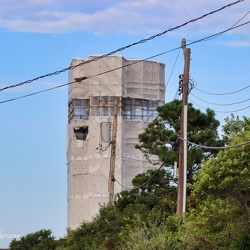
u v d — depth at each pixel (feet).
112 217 398.21
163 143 440.86
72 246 398.42
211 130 416.87
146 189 432.25
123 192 426.92
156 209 343.05
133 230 316.19
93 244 375.66
